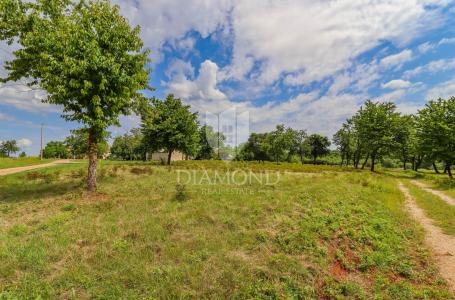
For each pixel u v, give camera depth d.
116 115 11.44
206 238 6.28
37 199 10.15
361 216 8.46
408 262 5.54
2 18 10.77
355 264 5.44
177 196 10.59
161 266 4.91
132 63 11.20
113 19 10.95
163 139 31.44
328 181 16.59
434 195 14.19
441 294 4.41
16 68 11.62
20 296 3.95
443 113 27.06
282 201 10.06
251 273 4.76
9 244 5.69
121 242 5.82
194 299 4.05
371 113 38.03
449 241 6.93
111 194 11.16
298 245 6.02
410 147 37.47
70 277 4.48
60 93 9.73
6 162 32.47
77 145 69.06
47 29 10.36
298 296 4.30
